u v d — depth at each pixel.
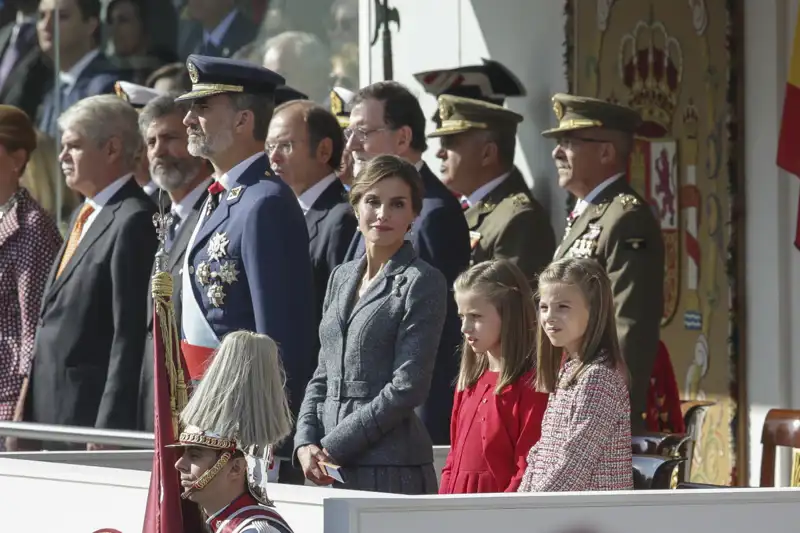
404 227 20.50
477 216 31.02
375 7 37.38
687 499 14.77
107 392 27.08
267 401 15.12
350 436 19.86
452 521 14.15
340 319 20.53
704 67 32.66
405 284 20.23
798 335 31.61
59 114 42.00
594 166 27.80
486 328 19.25
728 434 32.31
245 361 15.11
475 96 33.22
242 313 22.72
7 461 20.23
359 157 26.36
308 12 39.72
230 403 14.96
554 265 17.98
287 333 22.17
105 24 42.22
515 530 14.28
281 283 22.33
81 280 28.14
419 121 26.38
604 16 32.91
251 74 23.48
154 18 42.19
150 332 26.61
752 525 14.98
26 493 19.64
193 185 28.25
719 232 32.53
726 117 32.44
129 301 27.61
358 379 20.19
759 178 32.16
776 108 31.78
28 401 28.72
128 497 18.75
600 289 17.80
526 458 18.70
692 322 32.84
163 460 16.52
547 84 33.22
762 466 21.62
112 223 28.22
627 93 32.94
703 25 32.66
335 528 14.00
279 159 26.86
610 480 17.33
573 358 17.92
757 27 32.16
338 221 26.06
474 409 19.39
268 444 15.09
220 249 22.77
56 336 28.28
